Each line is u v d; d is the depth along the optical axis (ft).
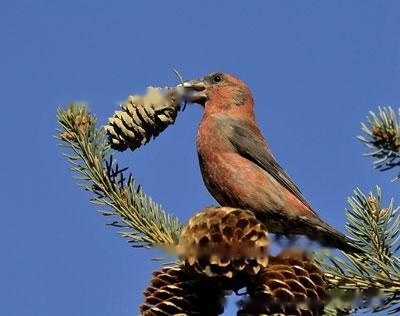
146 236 26.71
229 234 20.42
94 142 27.63
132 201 27.17
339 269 23.66
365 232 24.84
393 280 22.80
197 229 20.61
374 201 24.91
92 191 27.35
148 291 22.02
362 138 22.81
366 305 23.22
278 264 21.15
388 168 22.68
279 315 20.63
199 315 21.71
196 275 20.86
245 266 20.31
